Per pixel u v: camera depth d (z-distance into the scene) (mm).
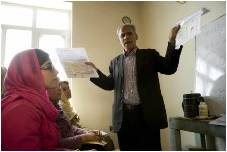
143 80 1729
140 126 1698
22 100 913
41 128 956
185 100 1787
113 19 3195
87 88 2939
